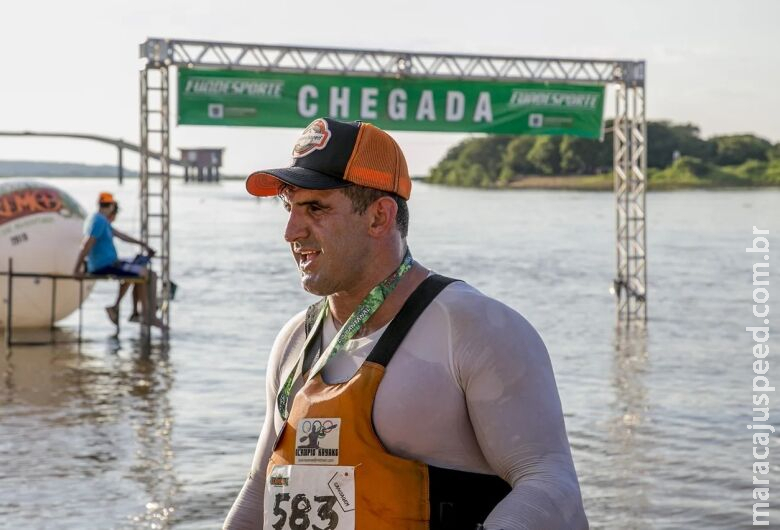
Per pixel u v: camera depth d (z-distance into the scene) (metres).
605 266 38.06
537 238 54.34
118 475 9.46
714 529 8.07
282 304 25.33
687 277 33.66
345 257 2.41
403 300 2.41
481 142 172.38
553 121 20.20
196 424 11.66
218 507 8.55
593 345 18.69
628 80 20.66
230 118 18.56
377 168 2.40
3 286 18.11
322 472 2.31
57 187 18.67
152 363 16.11
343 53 19.02
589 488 9.23
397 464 2.29
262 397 13.33
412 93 19.34
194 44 18.41
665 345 18.70
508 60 19.84
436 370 2.31
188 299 26.08
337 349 2.40
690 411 12.63
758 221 70.19
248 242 51.22
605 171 150.88
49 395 13.33
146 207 18.91
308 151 2.41
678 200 107.25
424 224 67.81
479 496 2.32
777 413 12.51
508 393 2.27
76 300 18.67
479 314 2.33
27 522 8.09
